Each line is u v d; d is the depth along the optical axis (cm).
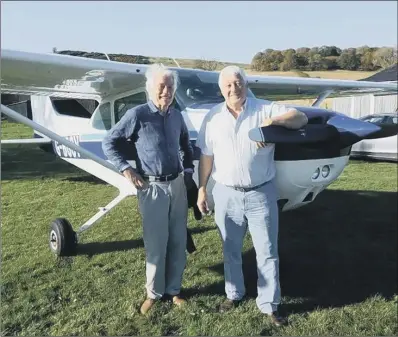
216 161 266
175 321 274
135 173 262
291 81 467
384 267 358
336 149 293
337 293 311
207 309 287
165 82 253
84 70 332
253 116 256
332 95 630
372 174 776
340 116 296
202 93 363
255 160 258
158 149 259
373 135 280
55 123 518
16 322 272
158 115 259
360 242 418
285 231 450
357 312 284
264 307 274
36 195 632
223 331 262
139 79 367
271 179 268
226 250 282
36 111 569
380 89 559
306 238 429
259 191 263
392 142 892
